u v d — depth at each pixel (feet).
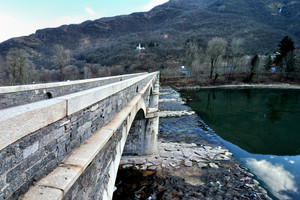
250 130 56.59
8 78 115.03
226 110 81.61
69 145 7.69
